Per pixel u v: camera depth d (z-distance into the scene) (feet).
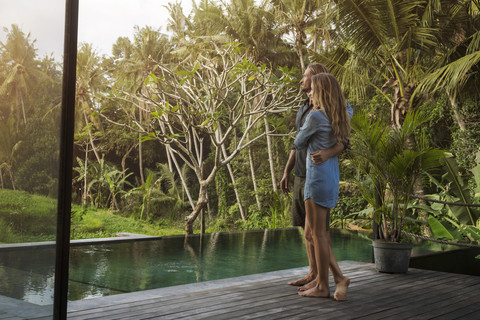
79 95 80.43
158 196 72.95
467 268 16.63
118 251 18.61
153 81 32.01
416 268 13.64
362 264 13.21
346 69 33.68
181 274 13.69
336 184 8.86
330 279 10.73
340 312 7.63
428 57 36.17
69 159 4.73
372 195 12.76
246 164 84.07
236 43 31.96
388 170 11.69
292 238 24.86
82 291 11.02
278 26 66.13
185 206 81.35
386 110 42.73
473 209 17.52
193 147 97.50
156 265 15.28
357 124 11.62
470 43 27.37
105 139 93.40
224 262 16.24
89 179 83.76
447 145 42.63
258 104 36.91
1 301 4.43
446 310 7.95
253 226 57.88
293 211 9.93
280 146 77.61
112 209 79.36
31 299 4.54
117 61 90.27
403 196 12.09
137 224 68.49
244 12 61.77
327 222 8.86
